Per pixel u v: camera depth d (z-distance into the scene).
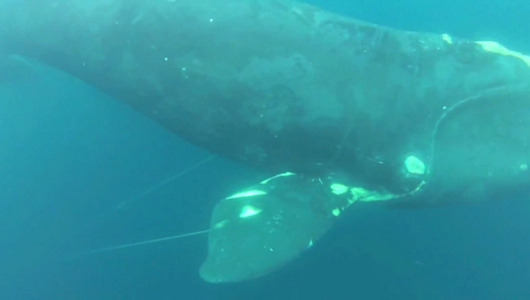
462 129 6.79
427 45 7.04
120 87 7.82
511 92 6.79
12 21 8.39
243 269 6.34
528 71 6.91
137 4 7.40
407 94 6.81
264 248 6.51
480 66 6.92
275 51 6.88
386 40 7.00
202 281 8.09
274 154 7.18
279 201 6.93
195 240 8.30
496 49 7.04
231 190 8.03
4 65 9.39
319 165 7.08
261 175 7.64
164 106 7.54
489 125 6.78
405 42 7.02
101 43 7.64
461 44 7.05
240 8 7.11
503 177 6.77
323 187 7.07
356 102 6.77
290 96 6.82
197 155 8.77
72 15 7.80
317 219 6.80
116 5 7.52
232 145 7.39
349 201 7.02
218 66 6.98
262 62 6.87
